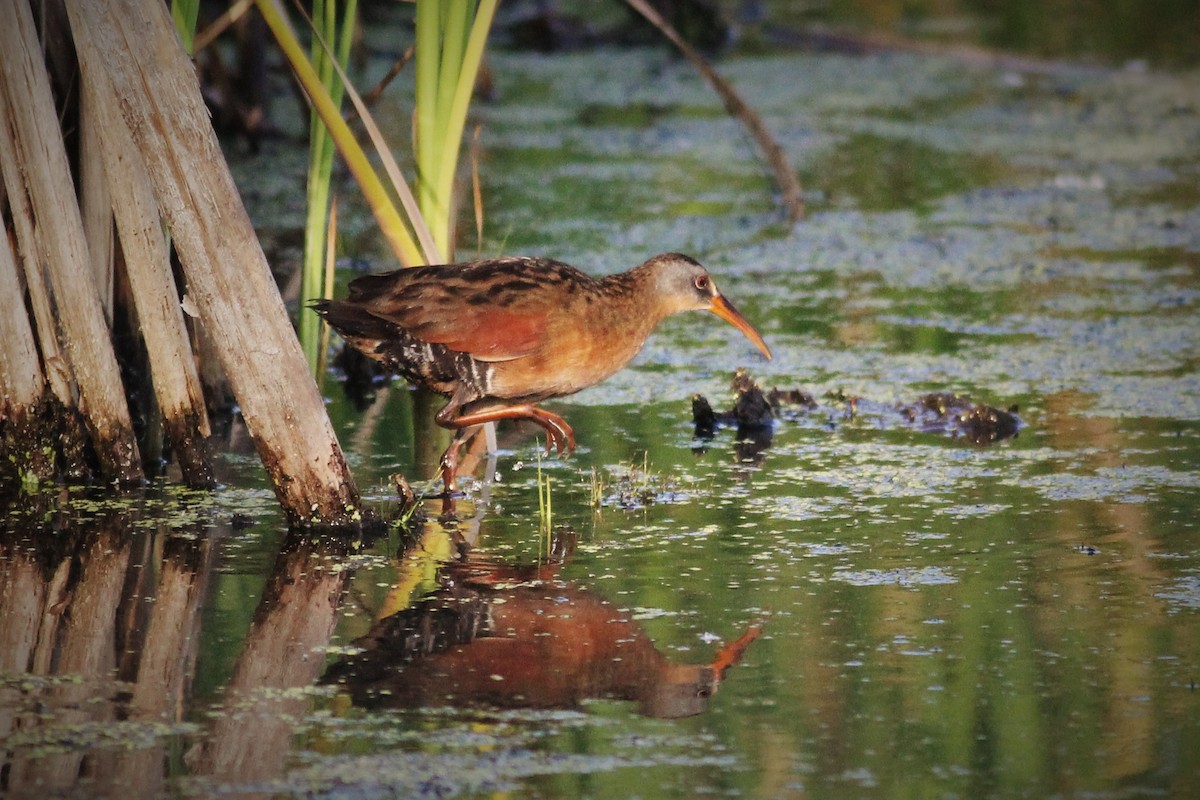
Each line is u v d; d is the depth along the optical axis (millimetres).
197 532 9961
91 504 10516
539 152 21953
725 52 28547
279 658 8008
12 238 10820
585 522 10242
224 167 9391
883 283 16531
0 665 7844
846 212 19266
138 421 12117
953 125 23734
